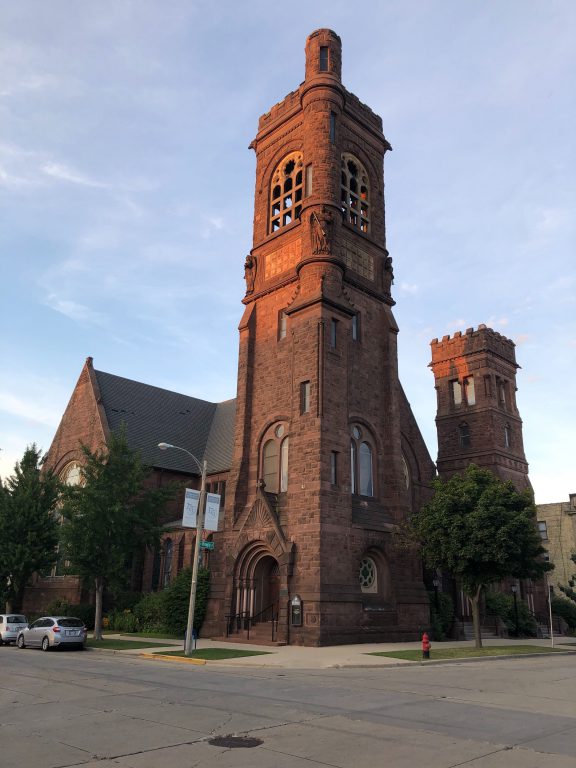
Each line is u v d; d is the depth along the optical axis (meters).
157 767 8.81
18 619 35.03
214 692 15.67
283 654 25.45
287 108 42.28
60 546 39.19
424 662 23.16
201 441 52.09
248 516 34.22
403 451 43.91
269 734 10.85
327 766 8.88
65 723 11.84
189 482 44.75
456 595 43.44
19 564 41.03
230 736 10.71
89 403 48.84
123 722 11.89
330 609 29.67
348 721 11.98
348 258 38.72
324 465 31.84
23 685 16.94
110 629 40.53
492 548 29.59
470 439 51.91
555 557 60.56
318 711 13.02
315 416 32.72
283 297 38.16
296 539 31.47
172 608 36.72
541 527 62.09
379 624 32.31
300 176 40.41
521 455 53.09
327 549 30.59
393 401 38.00
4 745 10.12
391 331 39.28
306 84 40.19
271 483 35.44
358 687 16.73
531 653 28.53
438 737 10.71
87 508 34.62
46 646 29.48
